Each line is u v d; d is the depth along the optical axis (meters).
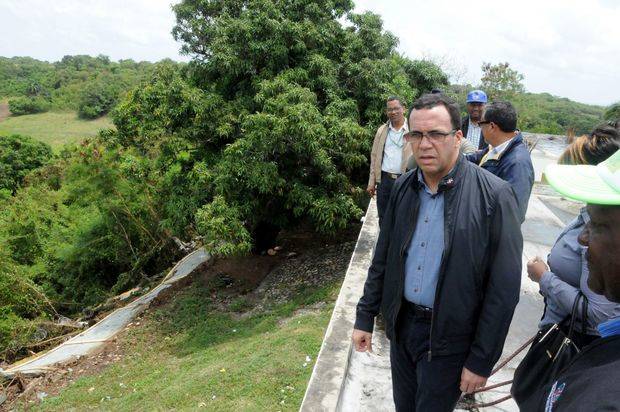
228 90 11.45
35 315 14.40
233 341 8.63
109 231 16.16
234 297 11.13
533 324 3.58
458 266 1.75
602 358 0.85
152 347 9.60
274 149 9.65
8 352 11.84
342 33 11.44
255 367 6.80
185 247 16.86
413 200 1.92
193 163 11.37
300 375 6.34
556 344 1.64
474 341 1.79
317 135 9.13
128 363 9.07
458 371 1.89
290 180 10.48
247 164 9.49
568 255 1.74
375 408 2.87
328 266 11.09
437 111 1.71
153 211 15.59
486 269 1.76
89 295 15.98
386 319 2.09
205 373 7.17
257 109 10.72
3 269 13.63
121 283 15.80
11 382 9.40
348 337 3.44
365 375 3.19
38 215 17.09
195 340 9.28
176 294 12.09
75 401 7.80
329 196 10.59
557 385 0.92
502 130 2.96
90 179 15.07
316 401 2.73
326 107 10.29
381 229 2.18
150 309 11.66
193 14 11.47
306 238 13.75
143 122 11.60
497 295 1.70
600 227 0.90
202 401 6.26
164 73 11.52
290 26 10.25
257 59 10.62
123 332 10.70
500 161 3.00
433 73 12.59
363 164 11.59
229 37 10.51
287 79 10.06
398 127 5.34
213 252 9.48
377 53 11.38
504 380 2.98
